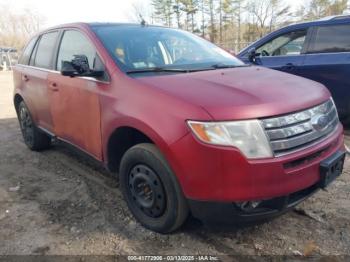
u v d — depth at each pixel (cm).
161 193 285
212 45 432
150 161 283
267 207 262
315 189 278
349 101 546
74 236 308
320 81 565
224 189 246
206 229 308
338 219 317
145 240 297
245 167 241
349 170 420
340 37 553
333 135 291
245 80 302
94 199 372
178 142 255
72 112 383
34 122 500
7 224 332
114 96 312
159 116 268
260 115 246
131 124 289
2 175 454
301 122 263
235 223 261
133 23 416
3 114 890
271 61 616
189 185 256
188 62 364
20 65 535
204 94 265
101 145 342
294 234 298
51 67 436
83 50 376
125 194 325
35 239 306
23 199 382
